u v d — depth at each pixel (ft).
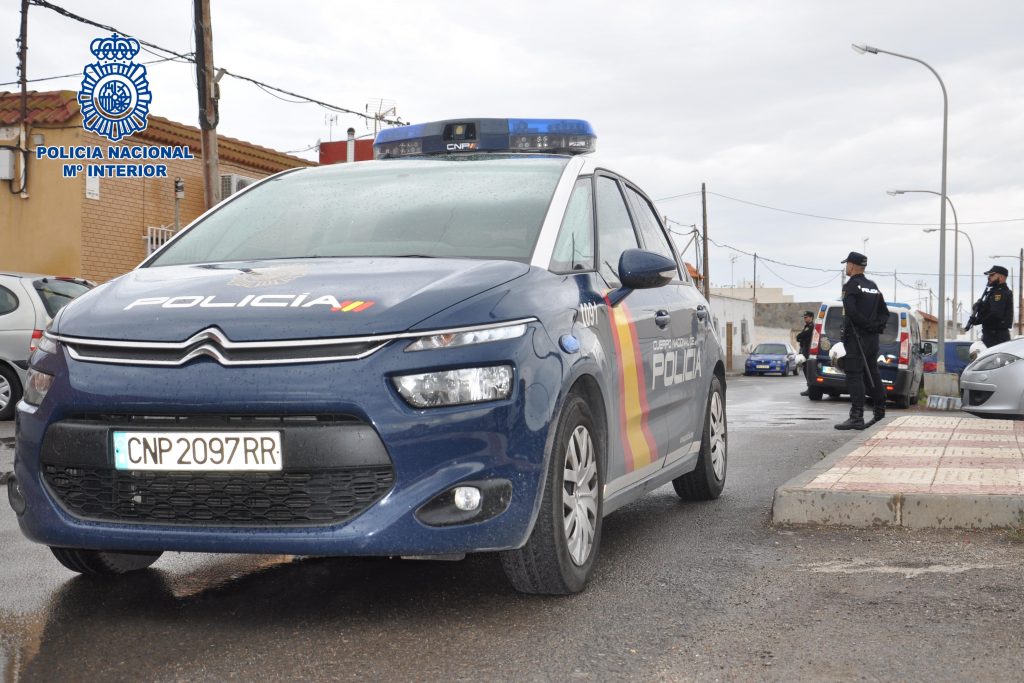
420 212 15.31
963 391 35.78
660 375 17.42
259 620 12.56
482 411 11.82
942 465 21.57
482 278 12.85
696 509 20.31
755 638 11.83
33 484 12.39
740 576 14.69
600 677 10.58
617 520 19.12
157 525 11.84
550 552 12.81
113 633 12.04
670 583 14.30
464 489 11.71
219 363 11.64
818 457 29.04
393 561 15.58
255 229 15.71
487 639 11.80
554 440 12.69
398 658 11.16
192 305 12.27
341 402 11.43
